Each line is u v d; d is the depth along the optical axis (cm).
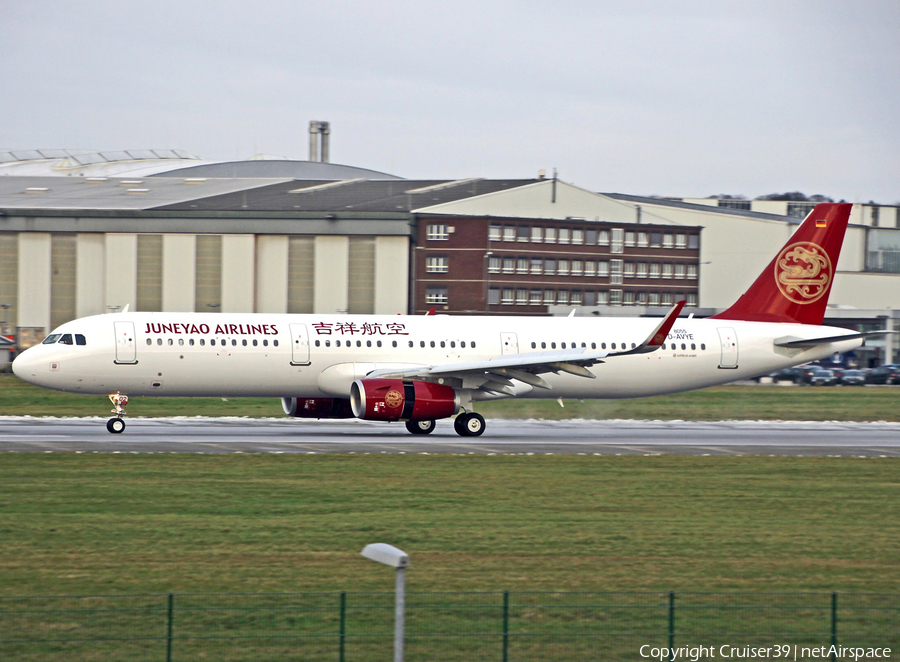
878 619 7488
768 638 7044
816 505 12300
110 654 6475
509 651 6688
